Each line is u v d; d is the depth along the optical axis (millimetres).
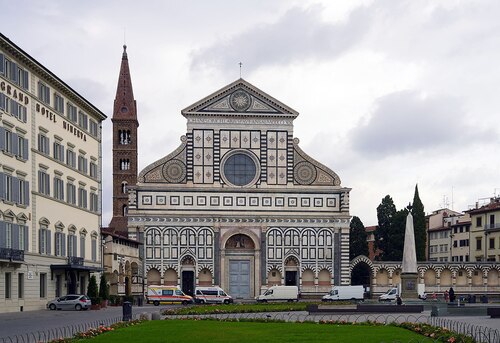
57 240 97375
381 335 49812
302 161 141625
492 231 164875
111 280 121438
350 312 84375
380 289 144875
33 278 89125
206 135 140500
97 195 115812
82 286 107312
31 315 78188
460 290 148625
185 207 138750
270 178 140750
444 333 47719
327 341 45344
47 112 94750
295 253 139500
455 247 180750
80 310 92000
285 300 127250
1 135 80188
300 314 84062
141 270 136875
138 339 46281
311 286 139500
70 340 45219
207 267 138000
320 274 140250
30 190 88688
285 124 141875
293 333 51531
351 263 144000
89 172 112250
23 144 86562
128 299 116688
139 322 63062
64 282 99250
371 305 86750
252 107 141500
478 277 149625
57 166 98062
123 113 169000
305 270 139875
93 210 113438
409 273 96750
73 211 104000
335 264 140000
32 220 89062
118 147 168250
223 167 140125
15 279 84125
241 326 58750
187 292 137750
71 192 103562
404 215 165250
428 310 93562
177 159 139625
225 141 140625
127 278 130875
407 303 94812
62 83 98312
